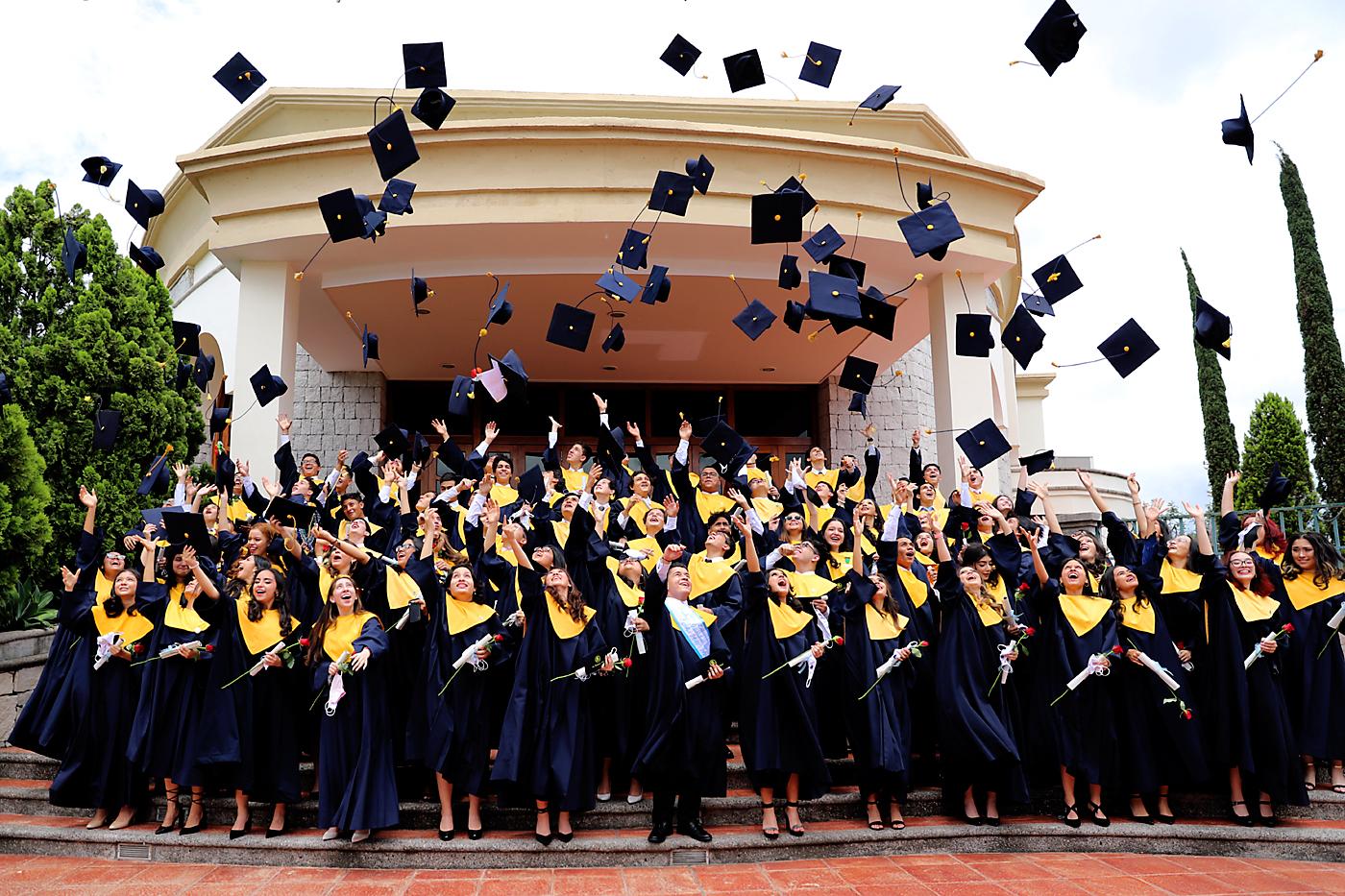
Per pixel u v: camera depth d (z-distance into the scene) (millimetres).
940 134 11258
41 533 7266
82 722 5402
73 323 8609
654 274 7480
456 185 8703
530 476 7391
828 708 6055
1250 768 5391
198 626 5320
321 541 6395
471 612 5328
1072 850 5309
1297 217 16391
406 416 12953
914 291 10141
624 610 5777
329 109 10430
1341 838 5152
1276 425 16234
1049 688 5660
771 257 9453
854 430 13203
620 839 5062
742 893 4500
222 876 4773
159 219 13727
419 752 5117
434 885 4594
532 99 10461
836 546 6406
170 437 9031
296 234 8680
